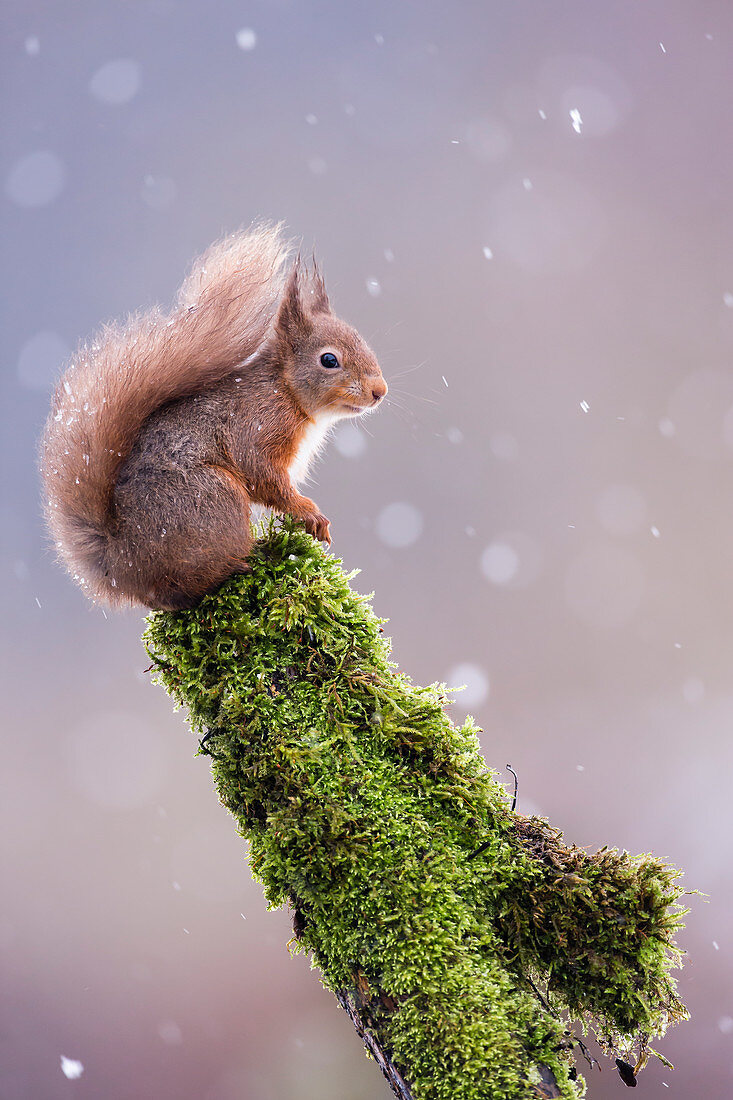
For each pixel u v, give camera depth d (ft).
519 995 15.26
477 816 15.38
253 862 15.39
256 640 15.48
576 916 15.35
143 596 15.60
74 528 15.66
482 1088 15.20
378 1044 15.26
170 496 15.61
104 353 15.71
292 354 15.88
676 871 15.37
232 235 15.79
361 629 15.49
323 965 15.33
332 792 15.37
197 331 15.72
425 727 15.42
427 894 15.30
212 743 15.46
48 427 15.72
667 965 15.35
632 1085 15.37
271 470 15.78
